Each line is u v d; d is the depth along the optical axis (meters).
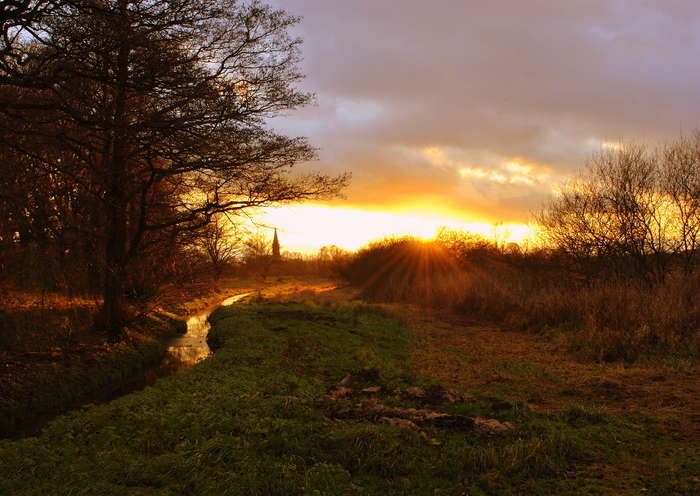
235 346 14.02
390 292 30.64
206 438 6.09
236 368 10.84
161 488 4.84
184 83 11.53
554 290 18.72
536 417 6.88
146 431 6.49
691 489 4.54
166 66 11.13
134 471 5.09
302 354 12.31
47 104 10.08
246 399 7.79
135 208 16.95
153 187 16.19
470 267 32.19
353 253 42.62
